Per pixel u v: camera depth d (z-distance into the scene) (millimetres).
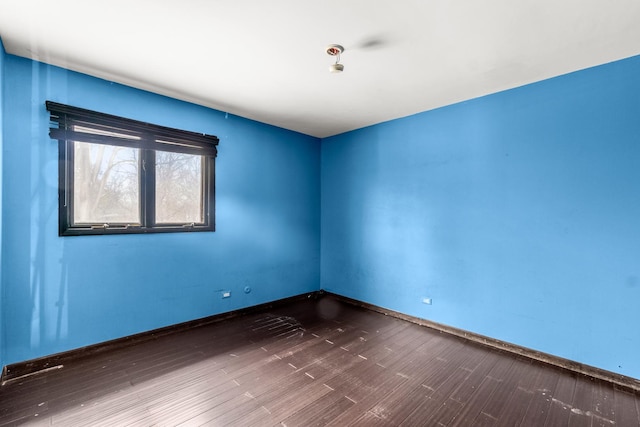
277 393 2088
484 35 2021
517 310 2803
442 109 3352
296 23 1908
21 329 2311
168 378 2258
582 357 2447
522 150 2783
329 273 4691
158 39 2088
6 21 1871
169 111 3098
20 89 2293
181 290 3213
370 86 2846
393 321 3594
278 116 3715
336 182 4574
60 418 1808
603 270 2371
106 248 2711
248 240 3832
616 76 2318
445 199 3320
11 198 2260
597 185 2400
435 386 2201
